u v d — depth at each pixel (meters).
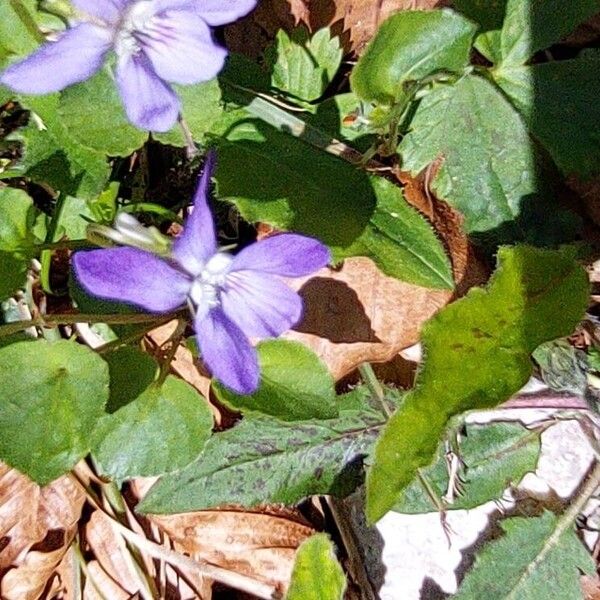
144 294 0.09
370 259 0.12
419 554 0.12
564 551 0.12
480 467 0.12
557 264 0.11
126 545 0.12
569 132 0.12
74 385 0.10
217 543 0.12
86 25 0.09
